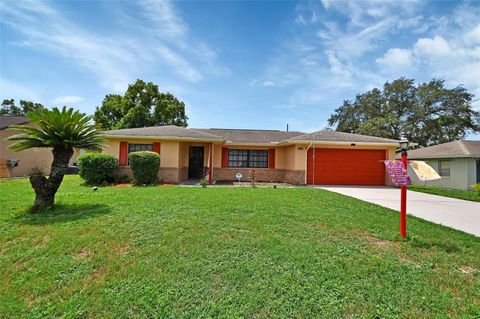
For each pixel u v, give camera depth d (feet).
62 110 20.07
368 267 11.02
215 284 9.53
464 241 14.89
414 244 14.12
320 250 12.76
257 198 26.30
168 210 19.70
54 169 20.49
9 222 16.47
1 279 9.91
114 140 43.98
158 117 93.30
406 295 9.00
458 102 84.23
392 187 45.65
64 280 9.82
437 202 29.76
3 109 128.47
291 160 49.42
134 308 8.17
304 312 8.01
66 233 14.46
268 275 10.19
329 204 24.72
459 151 52.26
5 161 59.52
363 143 45.60
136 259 11.49
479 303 8.67
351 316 7.88
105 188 33.14
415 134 91.81
